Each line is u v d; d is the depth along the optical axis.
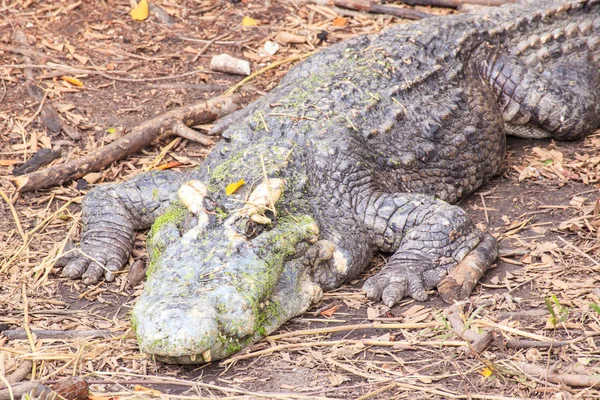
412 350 7.97
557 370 7.39
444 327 8.20
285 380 7.58
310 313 8.73
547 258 9.42
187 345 7.26
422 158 10.42
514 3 13.16
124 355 8.05
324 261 8.97
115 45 14.28
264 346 8.09
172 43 14.45
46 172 11.20
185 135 12.32
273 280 8.12
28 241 10.17
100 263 9.41
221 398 7.27
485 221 10.45
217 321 7.51
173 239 8.51
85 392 7.27
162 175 10.42
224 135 10.14
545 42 12.55
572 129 12.08
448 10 15.26
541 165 11.66
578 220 10.12
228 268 7.93
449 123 10.82
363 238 9.52
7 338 8.35
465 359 7.76
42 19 14.67
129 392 7.43
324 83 10.66
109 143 12.09
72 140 12.18
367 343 8.08
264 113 10.21
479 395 7.21
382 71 10.89
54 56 13.84
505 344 7.91
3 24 14.45
